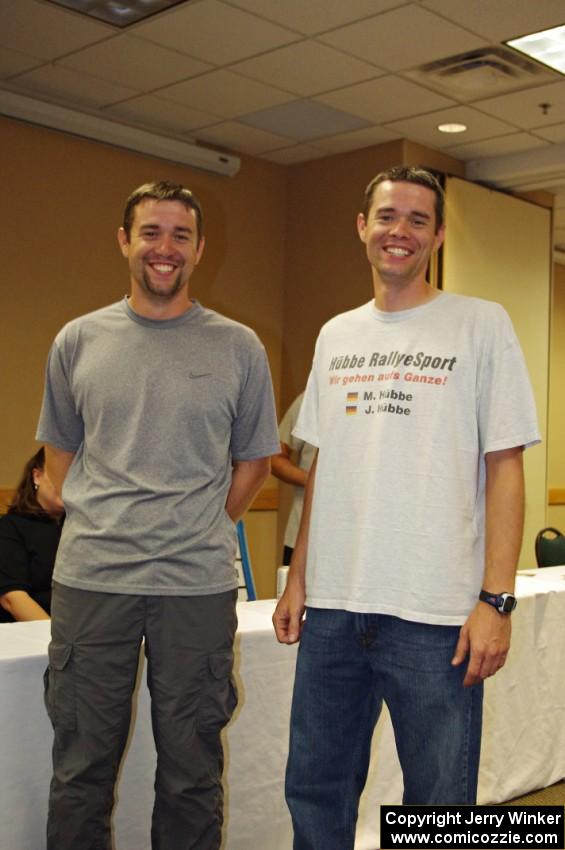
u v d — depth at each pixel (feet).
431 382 6.06
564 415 31.27
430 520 5.92
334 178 19.69
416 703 5.89
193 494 6.48
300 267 20.26
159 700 6.38
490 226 19.93
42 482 9.85
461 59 14.56
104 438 6.53
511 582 5.82
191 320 6.80
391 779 9.17
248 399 6.93
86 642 6.29
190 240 6.65
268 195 20.29
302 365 20.15
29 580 9.69
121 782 7.45
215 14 13.17
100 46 14.43
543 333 21.42
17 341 16.51
